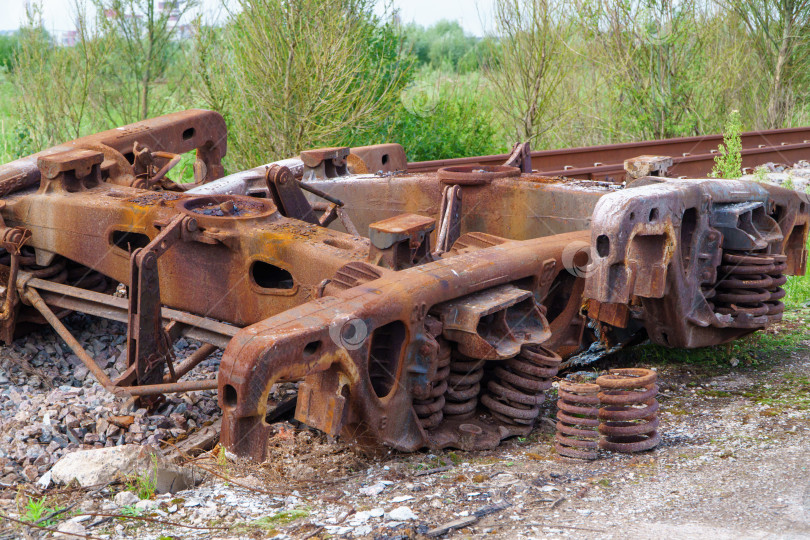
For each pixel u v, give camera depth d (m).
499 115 15.22
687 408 4.74
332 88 11.13
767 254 5.09
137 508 3.46
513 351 3.99
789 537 2.93
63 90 12.48
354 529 3.17
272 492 3.63
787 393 4.91
